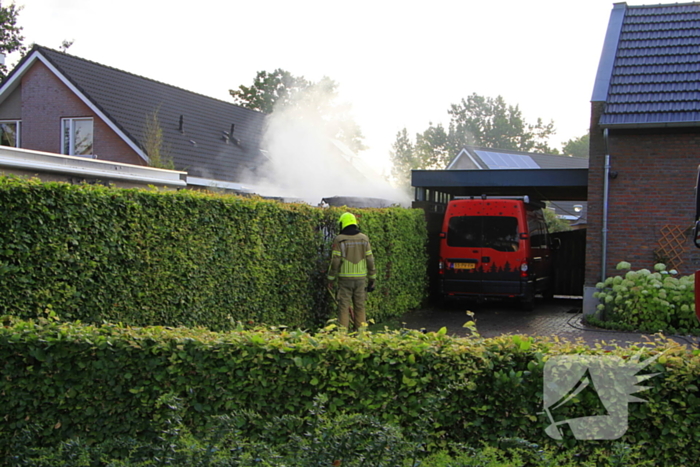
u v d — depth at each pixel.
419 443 3.28
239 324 4.48
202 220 6.77
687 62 12.34
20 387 3.98
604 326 10.77
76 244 5.23
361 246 9.38
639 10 14.41
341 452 3.16
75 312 5.29
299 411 3.87
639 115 11.36
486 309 13.40
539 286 13.72
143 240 5.96
